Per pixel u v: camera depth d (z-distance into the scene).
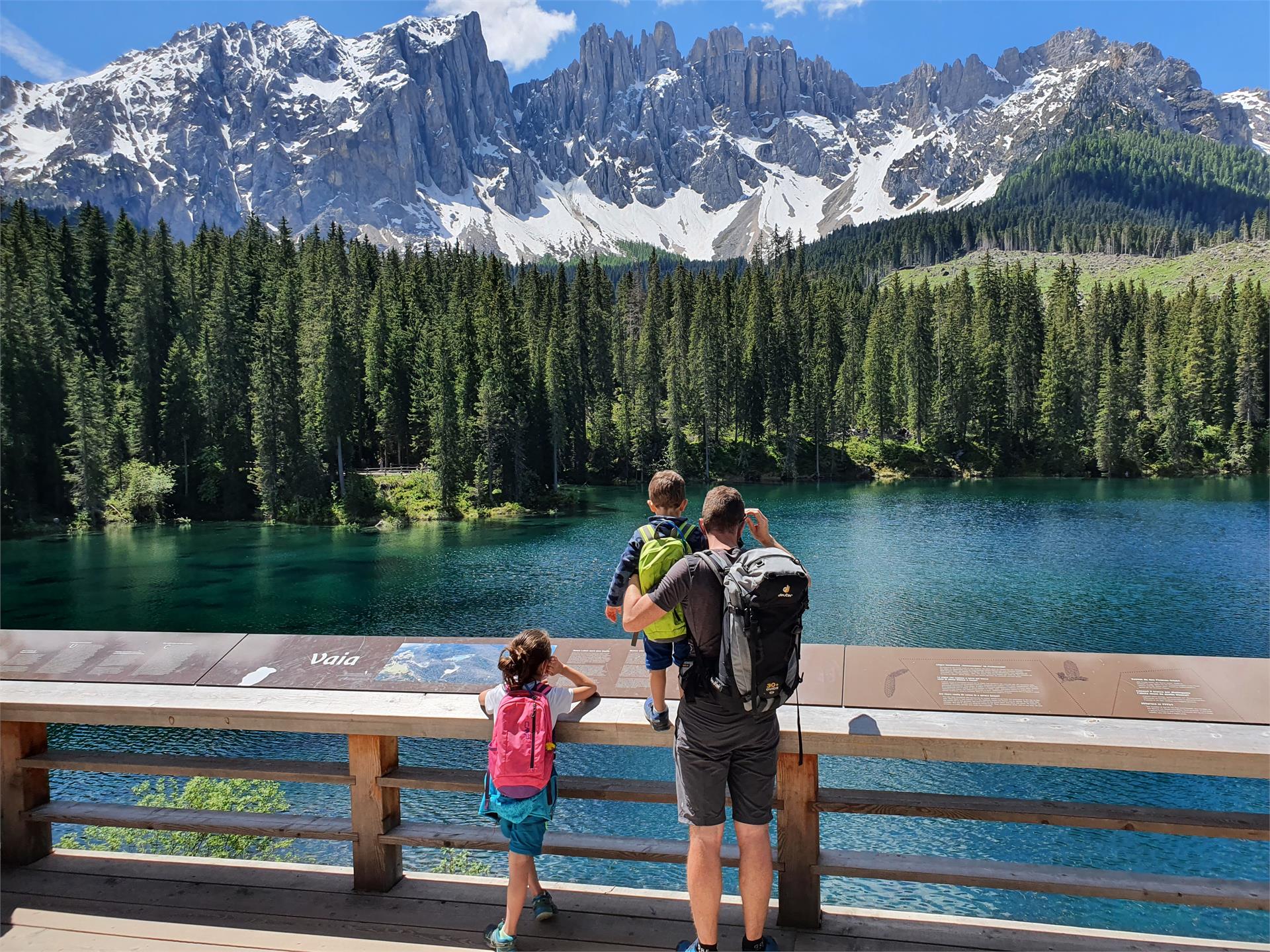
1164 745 3.11
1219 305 112.50
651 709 3.42
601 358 104.25
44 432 67.94
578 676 3.70
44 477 67.56
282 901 3.84
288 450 68.31
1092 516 62.97
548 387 84.06
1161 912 10.89
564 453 87.81
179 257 98.88
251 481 69.62
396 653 4.16
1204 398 103.88
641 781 3.56
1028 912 10.74
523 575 44.31
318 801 13.91
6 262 85.50
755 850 3.25
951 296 128.62
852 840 13.12
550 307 102.88
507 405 74.69
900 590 38.25
